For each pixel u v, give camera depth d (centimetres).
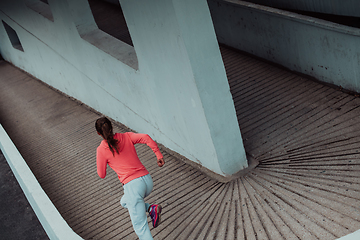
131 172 380
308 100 693
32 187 534
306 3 781
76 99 1045
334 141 550
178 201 514
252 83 817
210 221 446
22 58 1344
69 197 599
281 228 391
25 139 894
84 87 906
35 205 535
